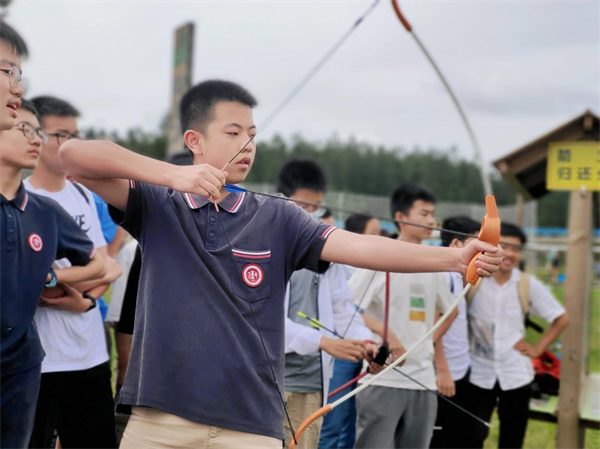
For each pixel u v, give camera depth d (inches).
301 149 1861.5
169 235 79.1
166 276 78.2
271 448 77.2
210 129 84.4
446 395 150.2
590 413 178.2
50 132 122.0
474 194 1817.2
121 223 80.4
